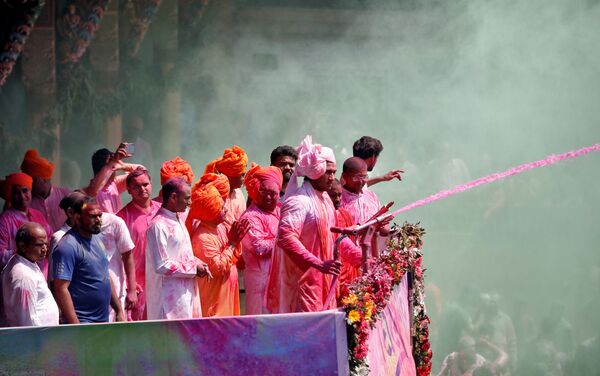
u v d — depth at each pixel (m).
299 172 31.14
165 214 32.62
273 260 31.84
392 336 33.38
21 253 30.28
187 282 32.78
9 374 27.52
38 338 27.58
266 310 31.98
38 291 30.33
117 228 33.69
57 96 67.44
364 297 29.28
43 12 66.56
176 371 27.89
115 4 74.94
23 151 65.06
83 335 27.70
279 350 28.06
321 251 31.25
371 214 35.22
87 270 30.83
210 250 34.19
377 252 33.97
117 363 27.78
